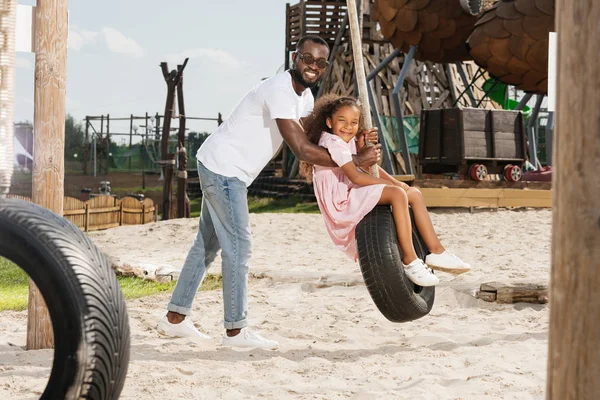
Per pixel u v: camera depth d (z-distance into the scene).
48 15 5.05
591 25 2.13
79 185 41.34
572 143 2.17
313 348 5.48
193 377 4.57
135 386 4.30
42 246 2.64
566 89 2.19
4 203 2.76
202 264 5.62
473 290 7.38
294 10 28.64
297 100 5.20
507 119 17.98
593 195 2.14
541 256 10.73
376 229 4.81
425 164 18.30
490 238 12.96
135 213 18.44
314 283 8.23
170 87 21.67
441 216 16.50
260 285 8.38
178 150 21.50
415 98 24.52
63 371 2.61
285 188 25.89
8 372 4.56
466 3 18.16
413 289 5.02
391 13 18.94
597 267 2.14
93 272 2.70
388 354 5.31
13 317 6.71
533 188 18.23
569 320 2.19
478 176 17.58
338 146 4.97
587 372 2.15
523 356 5.19
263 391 4.29
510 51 17.09
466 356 5.17
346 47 25.61
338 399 4.16
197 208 27.48
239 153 5.26
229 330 5.44
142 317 6.57
